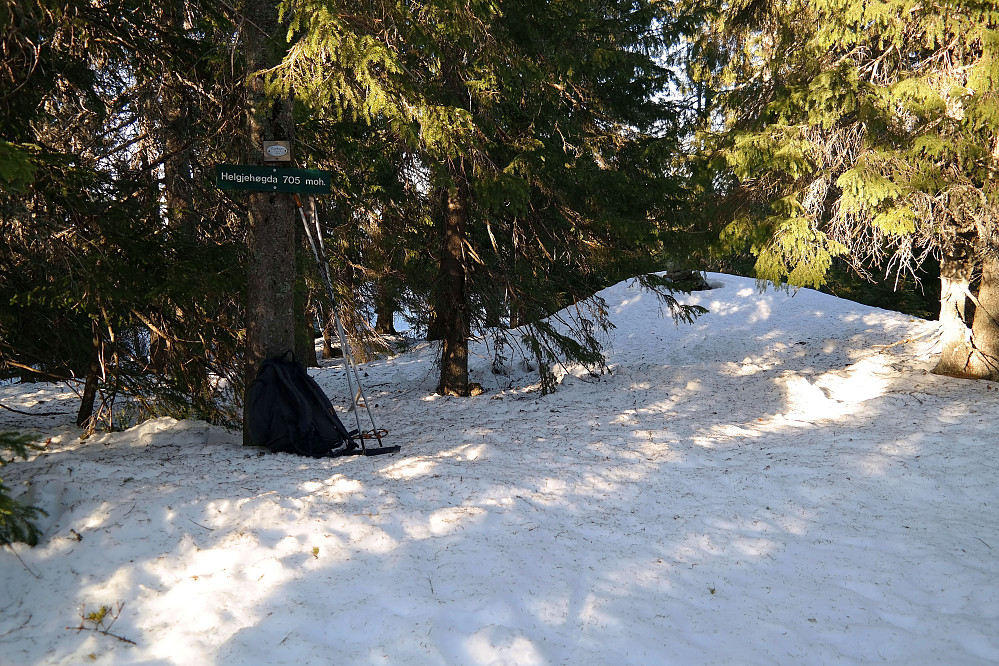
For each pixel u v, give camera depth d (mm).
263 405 6188
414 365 15734
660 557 4207
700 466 6305
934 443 6805
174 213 7582
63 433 7078
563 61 9570
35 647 2936
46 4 5316
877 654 3252
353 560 3754
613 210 10367
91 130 7414
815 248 9422
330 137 8648
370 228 12273
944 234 9016
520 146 9500
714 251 10398
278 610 3219
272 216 6418
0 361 7219
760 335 15344
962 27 8266
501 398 11102
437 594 3477
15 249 6539
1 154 3215
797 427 8109
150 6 6785
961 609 3684
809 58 9203
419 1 6824
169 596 3320
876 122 8477
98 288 5961
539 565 3910
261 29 6090
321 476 5277
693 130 11164
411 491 4934
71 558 3629
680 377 11898
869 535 4680
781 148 9016
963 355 9711
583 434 7676
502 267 11078
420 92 6480
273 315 6453
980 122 8055
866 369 11156
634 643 3174
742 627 3426
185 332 7426
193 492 4539
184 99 7539
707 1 11109
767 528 4785
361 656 2936
